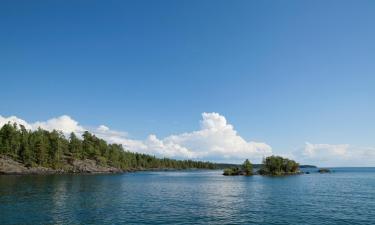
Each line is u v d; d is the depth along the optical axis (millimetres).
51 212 52688
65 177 154500
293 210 57812
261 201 70750
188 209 58438
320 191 95312
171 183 130875
